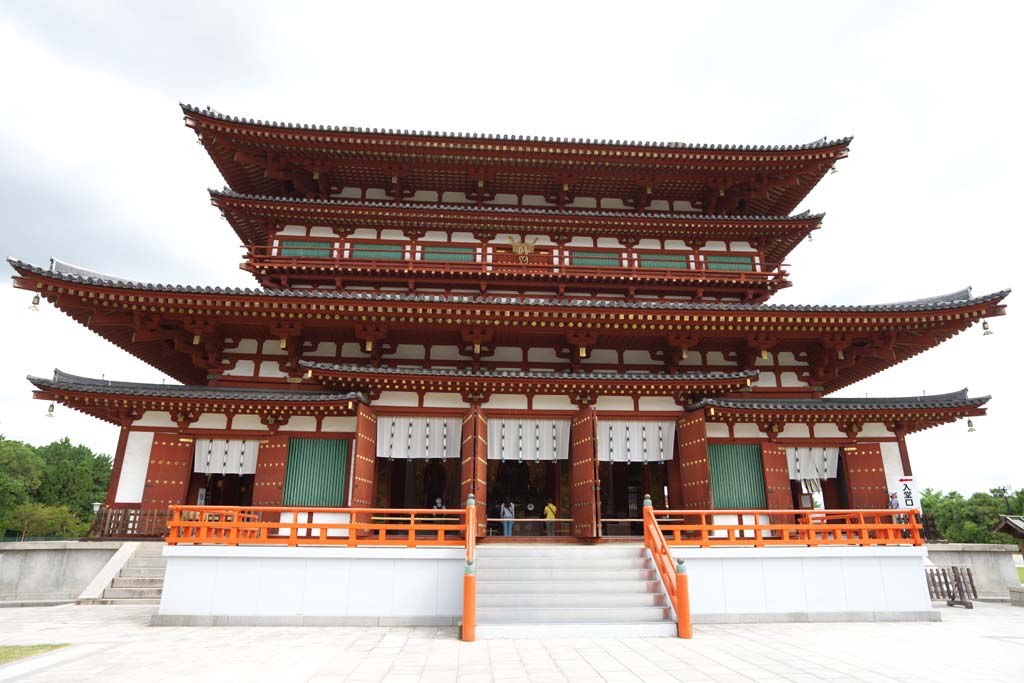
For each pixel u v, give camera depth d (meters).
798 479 22.91
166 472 21.20
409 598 16.00
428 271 28.25
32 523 76.69
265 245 32.06
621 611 14.63
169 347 24.52
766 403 22.34
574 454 21.22
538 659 11.41
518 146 29.22
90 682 9.69
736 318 23.44
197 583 15.82
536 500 28.53
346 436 21.27
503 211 29.45
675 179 31.53
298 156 29.66
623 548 17.64
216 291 21.52
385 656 11.70
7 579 19.73
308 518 19.67
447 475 27.94
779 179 31.92
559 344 25.47
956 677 10.10
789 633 14.62
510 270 29.52
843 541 17.80
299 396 20.97
